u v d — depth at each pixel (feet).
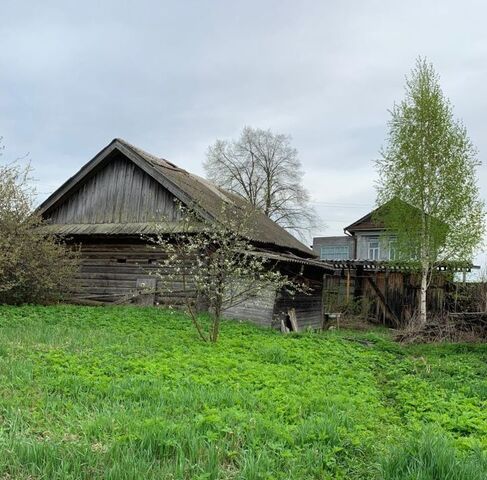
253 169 182.39
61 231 64.34
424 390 27.66
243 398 20.38
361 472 14.67
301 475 13.98
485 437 17.80
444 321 57.98
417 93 76.02
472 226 73.20
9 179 54.34
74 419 17.28
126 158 65.57
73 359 25.96
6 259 50.03
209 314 55.62
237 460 14.60
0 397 18.94
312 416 18.69
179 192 59.31
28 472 13.20
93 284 65.51
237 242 42.98
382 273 85.92
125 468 13.34
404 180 75.36
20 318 42.47
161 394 20.04
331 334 56.59
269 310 55.21
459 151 74.54
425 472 13.96
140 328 41.86
